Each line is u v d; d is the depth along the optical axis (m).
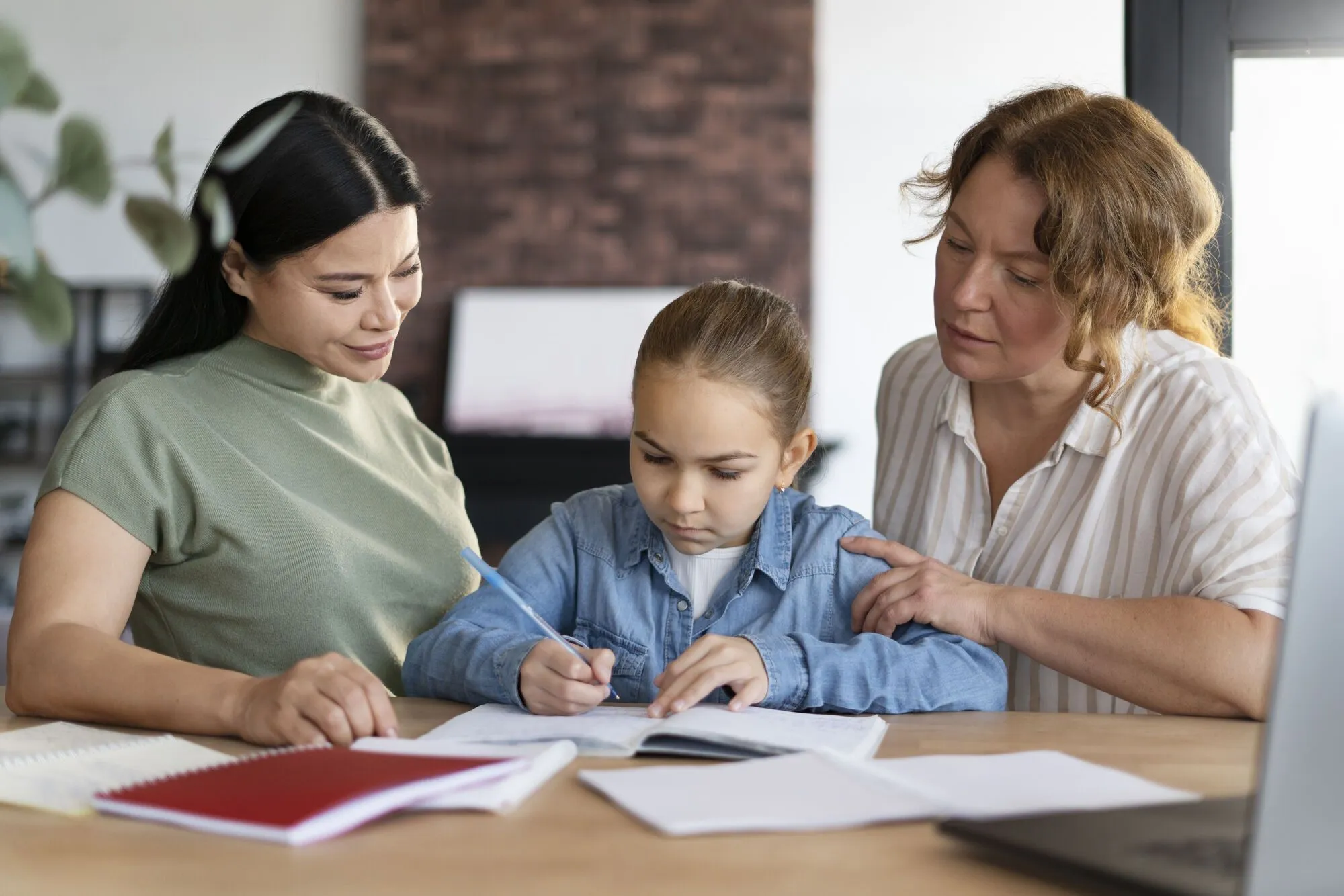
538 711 1.03
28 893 0.61
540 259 4.56
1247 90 2.13
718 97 4.49
